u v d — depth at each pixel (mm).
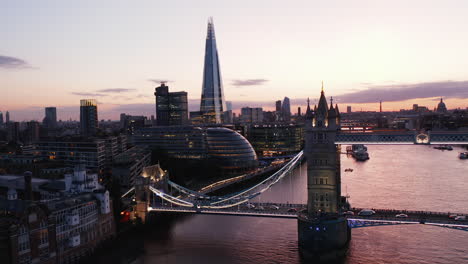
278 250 137000
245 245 143625
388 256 125938
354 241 140750
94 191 148375
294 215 142375
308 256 128500
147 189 172375
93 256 137750
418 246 133750
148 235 160125
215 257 133250
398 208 176125
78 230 133125
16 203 119750
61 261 124875
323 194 136625
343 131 138500
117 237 156750
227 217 184250
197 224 173750
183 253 138375
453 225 125250
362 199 195375
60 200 133375
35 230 115750
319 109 136375
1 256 108875
